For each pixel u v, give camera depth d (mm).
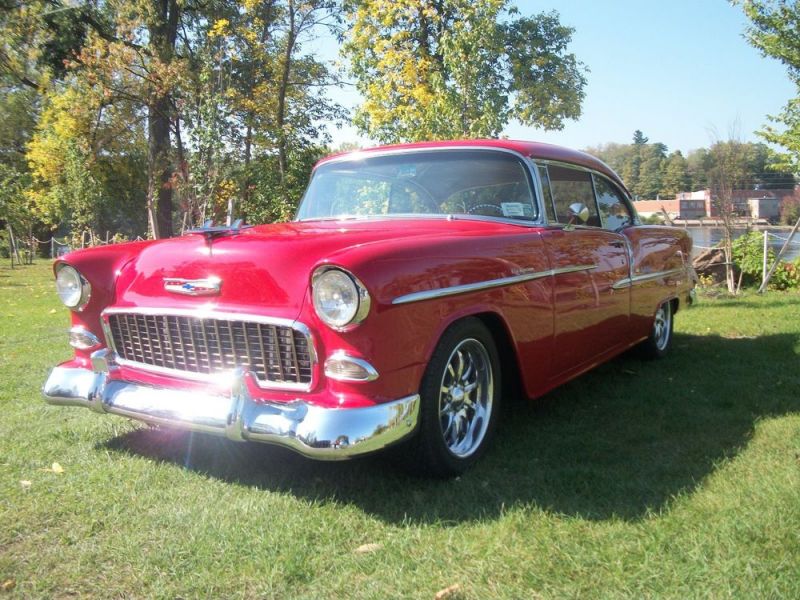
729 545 2410
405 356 2781
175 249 3240
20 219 27141
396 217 4008
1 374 5387
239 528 2670
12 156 37625
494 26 8219
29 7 23141
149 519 2773
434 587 2258
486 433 3342
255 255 2922
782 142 12211
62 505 2908
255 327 2859
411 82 9555
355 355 2666
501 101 8352
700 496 2844
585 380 5004
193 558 2463
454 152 4105
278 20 20594
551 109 17750
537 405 4359
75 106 21984
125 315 3309
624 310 4715
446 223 3664
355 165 4406
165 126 23953
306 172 16469
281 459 3406
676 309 5980
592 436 3727
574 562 2363
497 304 3277
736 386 4684
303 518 2754
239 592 2266
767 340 6301
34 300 11562
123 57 19984
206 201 13188
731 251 11344
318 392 2764
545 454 3445
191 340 3070
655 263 5266
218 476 3211
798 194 18047
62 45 23156
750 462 3221
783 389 4586
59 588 2305
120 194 30625
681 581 2223
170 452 3539
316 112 22656
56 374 3512
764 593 2125
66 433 3834
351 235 3121
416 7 9625
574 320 3986
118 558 2479
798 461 3203
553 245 3789
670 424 3893
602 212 4707
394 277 2723
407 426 2762
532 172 3881
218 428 2857
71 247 22375
